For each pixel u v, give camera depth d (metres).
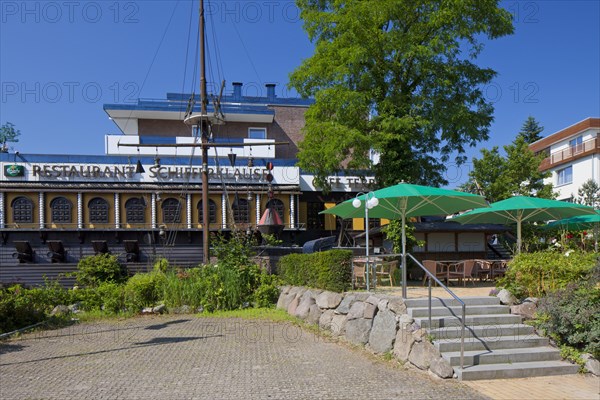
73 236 24.72
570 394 6.87
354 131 17.19
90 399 6.70
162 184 25.88
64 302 15.34
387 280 14.11
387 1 16.56
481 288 12.80
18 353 9.73
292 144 34.78
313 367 8.34
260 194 26.12
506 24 17.44
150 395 6.86
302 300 13.38
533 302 9.54
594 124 38.69
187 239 25.34
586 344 8.35
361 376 7.75
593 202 23.42
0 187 24.22
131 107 30.97
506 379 7.62
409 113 17.83
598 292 8.60
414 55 17.06
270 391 7.00
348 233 26.09
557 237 19.62
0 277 20.81
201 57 19.48
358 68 17.48
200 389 7.13
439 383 7.37
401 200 12.76
